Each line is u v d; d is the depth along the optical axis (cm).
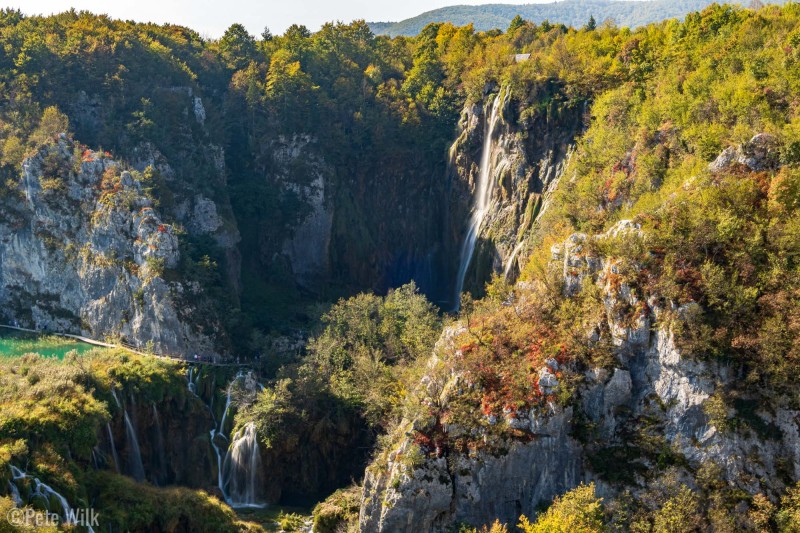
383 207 13738
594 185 8231
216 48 15725
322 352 9212
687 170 7075
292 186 13300
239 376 9612
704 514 5406
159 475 8738
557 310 6650
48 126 11406
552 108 10762
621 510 5547
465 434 6253
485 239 11388
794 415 5409
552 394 6072
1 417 7044
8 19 14550
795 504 5144
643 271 6206
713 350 5709
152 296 10088
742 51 8481
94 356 9269
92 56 12669
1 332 11031
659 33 11081
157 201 10931
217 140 13175
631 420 5975
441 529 6197
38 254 11162
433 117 13800
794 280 5650
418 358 8244
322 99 13725
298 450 8531
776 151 6391
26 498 6341
